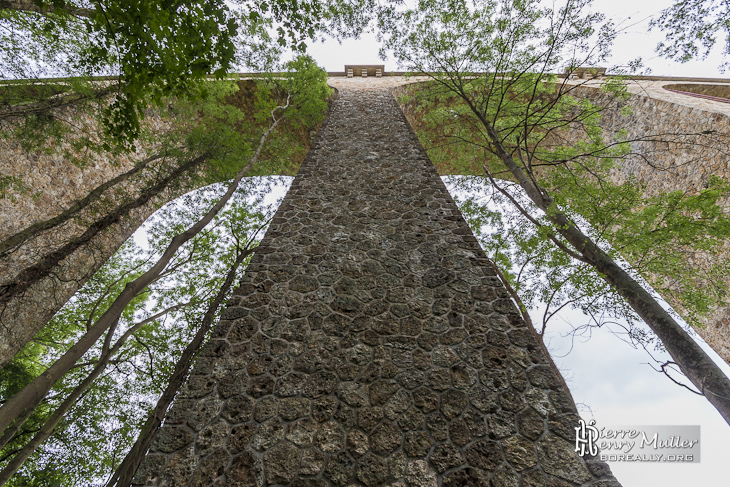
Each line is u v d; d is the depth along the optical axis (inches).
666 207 235.3
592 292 268.1
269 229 231.3
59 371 158.2
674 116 370.6
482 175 429.7
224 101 502.3
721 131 318.7
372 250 211.0
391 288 184.9
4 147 327.9
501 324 164.6
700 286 300.4
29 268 279.0
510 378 142.1
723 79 584.1
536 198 268.2
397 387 140.4
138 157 468.8
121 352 316.5
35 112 276.2
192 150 380.2
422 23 306.0
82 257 377.7
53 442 269.7
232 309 173.9
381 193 268.7
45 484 259.1
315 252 209.9
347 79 721.6
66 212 300.4
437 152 481.1
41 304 333.4
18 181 313.9
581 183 297.4
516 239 327.0
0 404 309.0
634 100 425.4
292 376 145.0
